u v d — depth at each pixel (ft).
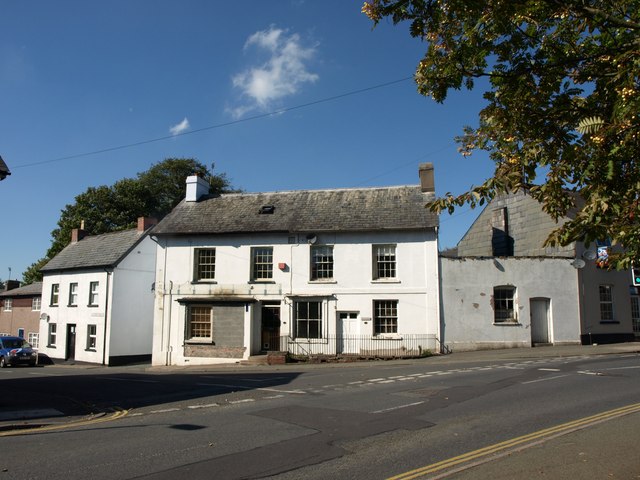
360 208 87.71
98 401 43.32
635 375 46.88
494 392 39.58
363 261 83.15
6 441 27.78
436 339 79.41
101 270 108.58
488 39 16.83
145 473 21.56
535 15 16.16
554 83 16.79
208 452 24.70
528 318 81.41
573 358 65.51
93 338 108.68
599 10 14.57
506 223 97.66
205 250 90.07
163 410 37.45
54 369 94.53
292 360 79.87
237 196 98.53
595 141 13.76
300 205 91.81
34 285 145.79
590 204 13.91
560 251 86.22
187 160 191.01
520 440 25.53
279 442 26.35
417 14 17.42
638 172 13.76
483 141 18.66
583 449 23.32
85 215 163.63
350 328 82.38
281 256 85.92
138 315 109.29
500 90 17.37
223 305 85.56
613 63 14.44
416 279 81.30
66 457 24.22
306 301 83.97
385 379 50.75
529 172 17.11
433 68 18.03
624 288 87.30
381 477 20.59
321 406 36.24
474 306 81.10
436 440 26.00
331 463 22.57
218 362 84.33
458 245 111.34
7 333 143.23
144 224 114.52
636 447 23.40
